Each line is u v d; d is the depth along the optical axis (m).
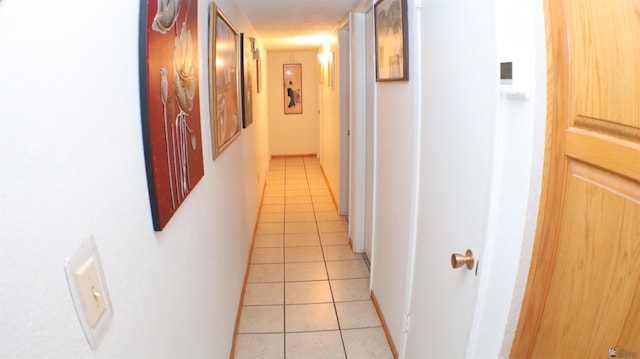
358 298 2.79
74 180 0.59
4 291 0.44
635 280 0.68
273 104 7.52
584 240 0.81
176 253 1.15
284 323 2.50
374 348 2.28
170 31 1.02
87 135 0.64
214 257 1.75
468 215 1.27
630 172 0.68
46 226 0.52
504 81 0.98
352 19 3.19
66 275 0.56
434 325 1.60
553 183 0.89
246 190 3.22
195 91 1.35
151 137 0.88
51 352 0.52
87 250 0.63
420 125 1.72
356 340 2.34
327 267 3.25
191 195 1.33
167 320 1.05
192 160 1.28
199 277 1.44
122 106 0.77
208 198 1.63
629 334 0.69
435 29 1.51
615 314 0.72
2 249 0.44
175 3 1.07
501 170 1.06
